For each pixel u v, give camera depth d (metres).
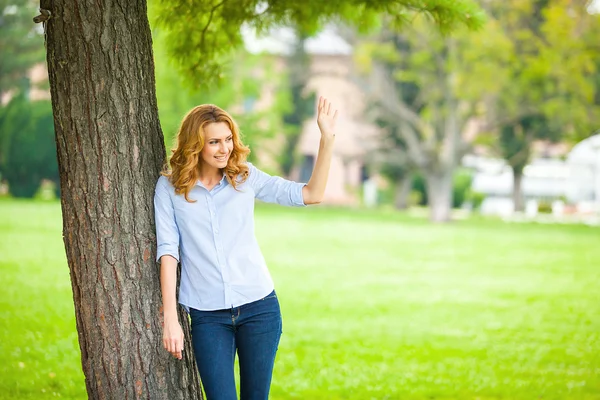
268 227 25.83
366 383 6.76
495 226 30.25
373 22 6.00
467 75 29.55
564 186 46.22
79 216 3.82
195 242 3.68
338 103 45.97
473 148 32.38
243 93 35.03
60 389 6.35
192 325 3.74
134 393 3.91
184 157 3.63
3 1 36.16
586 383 6.77
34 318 9.37
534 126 37.56
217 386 3.61
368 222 30.22
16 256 15.31
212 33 6.11
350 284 13.69
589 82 29.05
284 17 6.02
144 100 3.95
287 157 44.44
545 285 13.84
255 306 3.71
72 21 3.76
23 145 34.47
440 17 5.46
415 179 45.53
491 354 8.08
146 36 4.00
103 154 3.81
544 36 28.66
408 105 39.72
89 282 3.84
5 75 36.97
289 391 6.49
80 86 3.78
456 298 12.26
